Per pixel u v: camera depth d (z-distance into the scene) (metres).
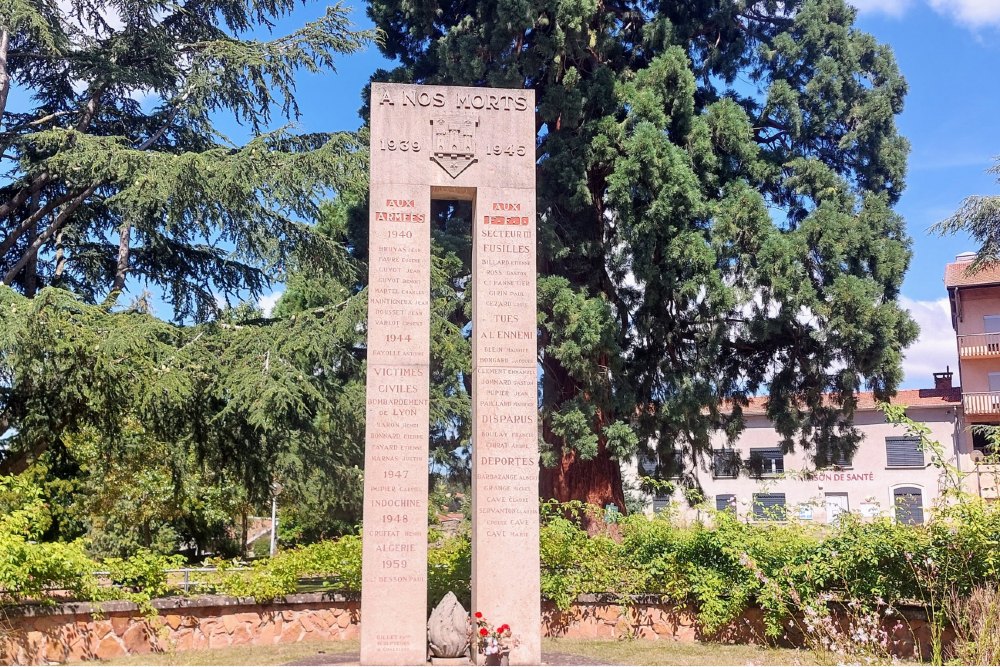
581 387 24.72
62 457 20.28
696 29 27.98
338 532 28.53
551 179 25.41
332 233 29.36
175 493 21.72
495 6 25.62
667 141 24.03
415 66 28.09
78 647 12.32
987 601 10.70
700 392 24.22
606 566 14.71
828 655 11.35
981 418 39.84
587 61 27.83
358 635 14.70
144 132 23.52
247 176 19.83
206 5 23.88
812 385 26.03
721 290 23.45
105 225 23.91
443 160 12.47
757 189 26.69
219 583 14.21
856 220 25.84
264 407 16.95
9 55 22.59
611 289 26.36
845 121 27.81
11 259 23.77
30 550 11.60
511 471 11.95
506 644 11.46
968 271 23.47
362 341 21.91
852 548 12.92
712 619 13.60
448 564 14.81
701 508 14.56
